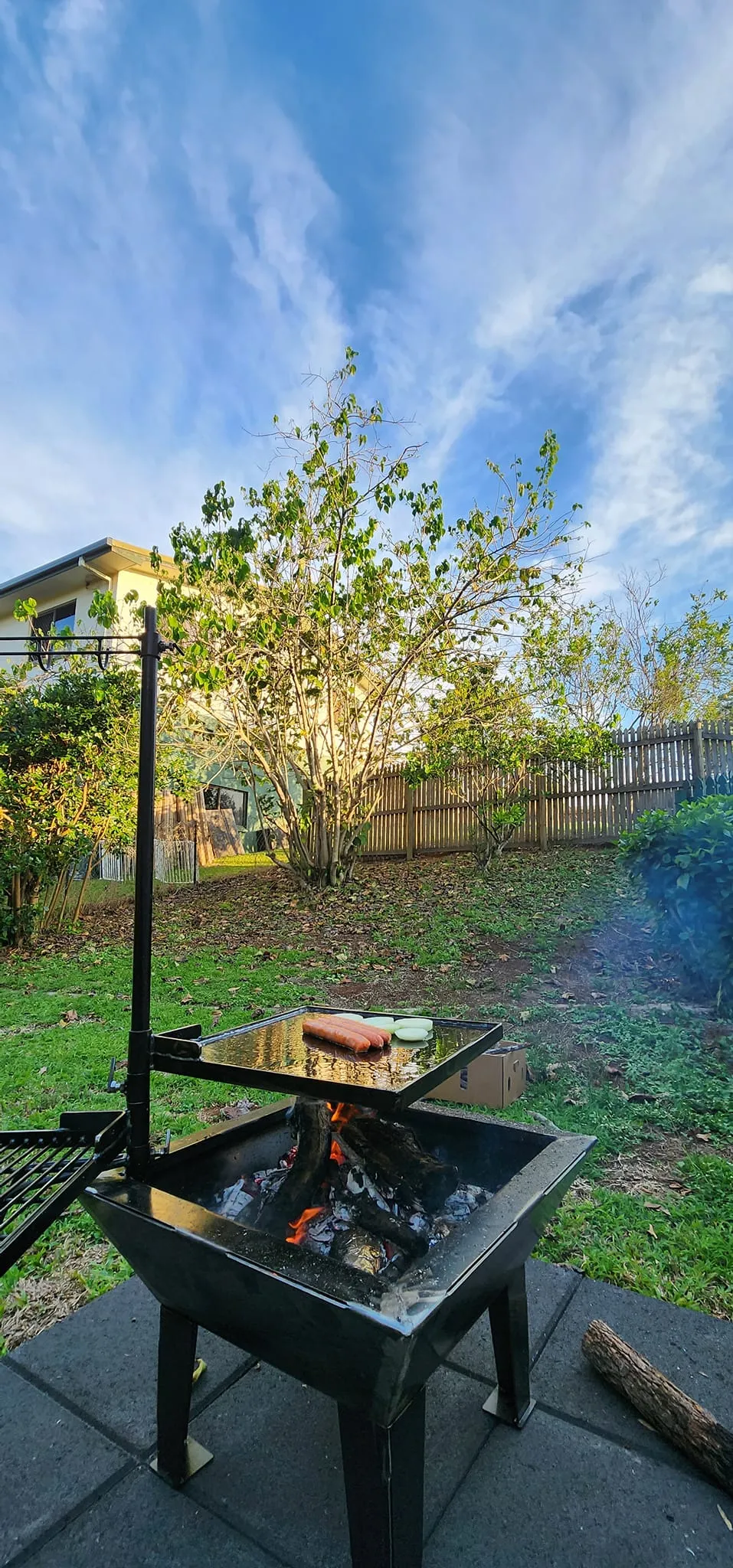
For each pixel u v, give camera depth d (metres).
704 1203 2.58
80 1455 1.62
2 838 8.52
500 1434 1.65
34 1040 4.67
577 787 10.05
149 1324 2.08
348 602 7.99
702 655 14.30
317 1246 1.61
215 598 8.10
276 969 6.31
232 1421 1.71
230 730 9.11
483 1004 4.98
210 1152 1.83
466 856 10.57
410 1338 0.97
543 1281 2.21
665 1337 1.95
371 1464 1.15
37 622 14.86
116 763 8.77
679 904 4.64
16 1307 2.19
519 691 9.30
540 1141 1.79
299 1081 1.41
